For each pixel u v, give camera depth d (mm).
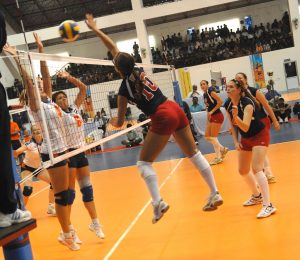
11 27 27984
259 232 4953
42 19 28359
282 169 8016
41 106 4543
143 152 3949
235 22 29953
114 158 14227
